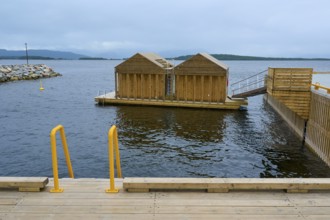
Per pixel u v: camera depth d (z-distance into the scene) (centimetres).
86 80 8162
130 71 3659
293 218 587
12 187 698
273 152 1958
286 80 2069
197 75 3488
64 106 3684
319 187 691
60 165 1698
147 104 3612
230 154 1909
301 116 2080
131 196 669
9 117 3023
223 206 628
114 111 3316
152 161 1758
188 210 611
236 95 3478
